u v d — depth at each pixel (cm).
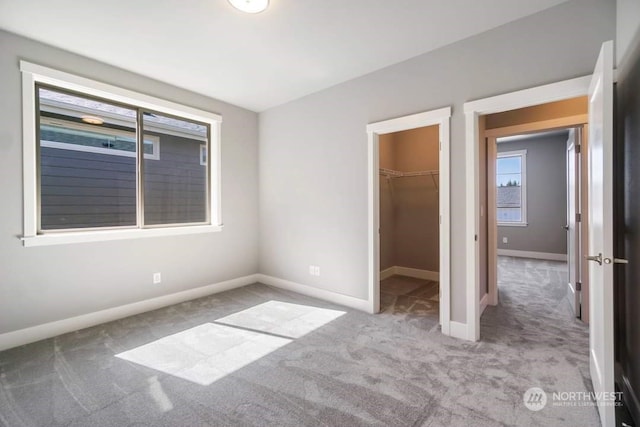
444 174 263
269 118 421
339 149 344
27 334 250
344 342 249
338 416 162
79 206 311
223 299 363
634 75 165
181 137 394
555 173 642
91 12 213
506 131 331
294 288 395
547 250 650
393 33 243
